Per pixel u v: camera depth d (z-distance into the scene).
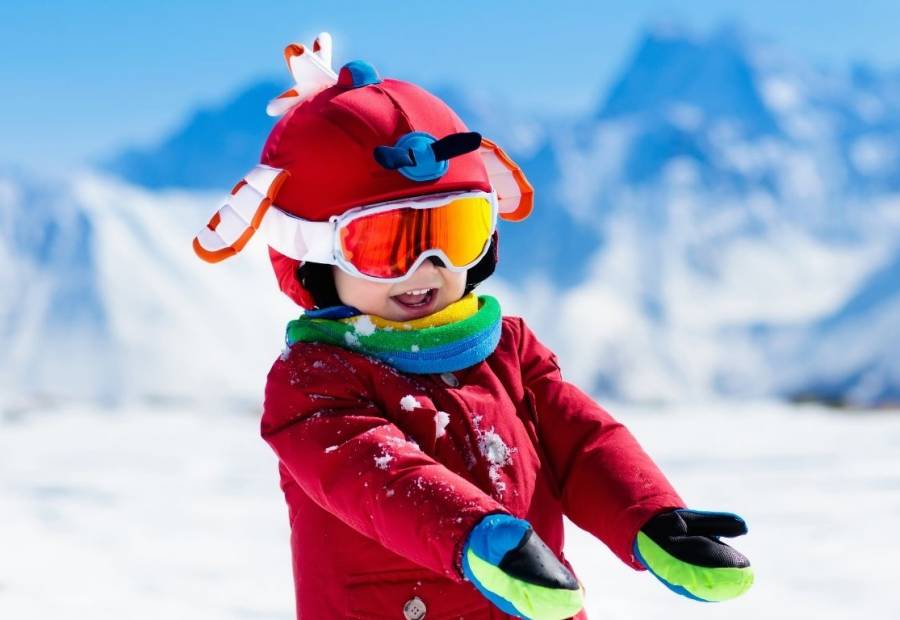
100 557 4.82
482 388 1.84
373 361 1.78
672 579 1.58
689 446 8.40
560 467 1.85
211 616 3.84
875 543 4.80
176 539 5.23
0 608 3.93
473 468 1.77
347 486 1.59
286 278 1.96
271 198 1.83
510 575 1.39
